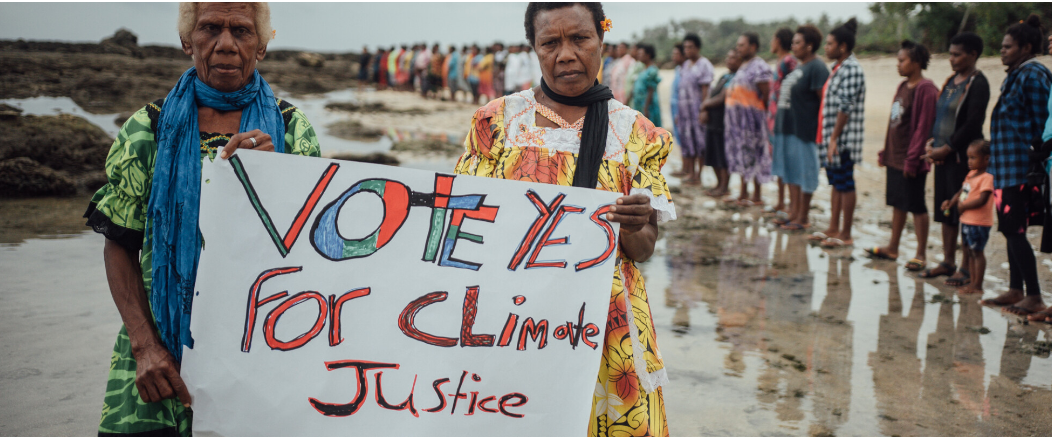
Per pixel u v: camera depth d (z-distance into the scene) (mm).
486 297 1962
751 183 10422
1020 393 3418
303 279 1879
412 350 1938
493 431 1979
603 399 2068
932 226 7629
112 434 1849
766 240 6922
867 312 4707
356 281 1910
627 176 2102
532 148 2102
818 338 4199
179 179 1829
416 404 1942
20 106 15297
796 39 7160
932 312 4703
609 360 2053
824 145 6727
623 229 2043
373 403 1927
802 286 5336
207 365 1836
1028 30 4504
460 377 1958
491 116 2160
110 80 18906
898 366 3766
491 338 1967
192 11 1842
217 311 1833
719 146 9000
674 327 4375
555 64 2045
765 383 3531
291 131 2016
